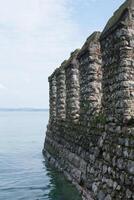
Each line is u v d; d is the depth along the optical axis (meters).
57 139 24.78
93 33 16.58
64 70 24.08
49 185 20.39
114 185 11.51
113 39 12.71
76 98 20.06
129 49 11.92
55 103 28.33
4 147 47.22
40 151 40.69
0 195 19.33
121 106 11.91
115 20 12.43
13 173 26.22
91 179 14.34
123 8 12.30
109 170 12.20
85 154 15.87
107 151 12.71
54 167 24.59
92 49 15.95
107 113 13.23
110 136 12.68
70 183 18.41
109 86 13.16
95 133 14.80
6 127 101.19
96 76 16.02
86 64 16.39
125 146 11.16
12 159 34.19
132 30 11.96
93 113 15.80
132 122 11.48
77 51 20.69
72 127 19.73
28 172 25.88
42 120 163.75
